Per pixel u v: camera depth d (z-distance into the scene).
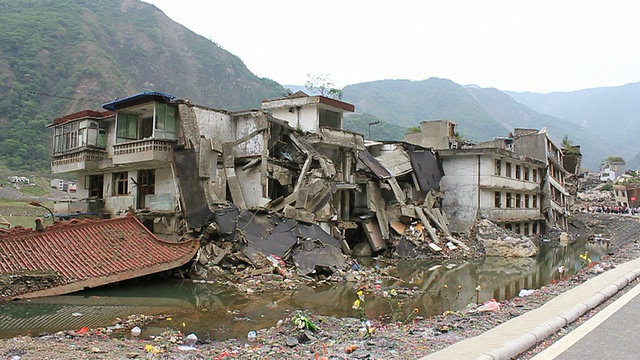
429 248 31.22
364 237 32.56
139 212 25.67
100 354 9.30
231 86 151.88
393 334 9.56
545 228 49.06
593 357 6.79
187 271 20.44
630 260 19.30
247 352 9.21
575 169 68.00
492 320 10.20
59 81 93.25
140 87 127.69
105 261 18.00
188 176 24.30
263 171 26.30
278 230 24.06
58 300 15.57
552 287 14.63
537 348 7.29
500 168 39.88
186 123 24.78
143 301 16.47
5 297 14.79
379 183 33.00
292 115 33.62
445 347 7.63
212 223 22.73
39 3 125.06
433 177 37.56
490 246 33.62
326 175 28.08
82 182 31.62
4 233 16.83
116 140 26.20
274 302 17.11
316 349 8.93
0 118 81.81
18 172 72.06
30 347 9.72
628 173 121.31
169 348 10.50
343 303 17.30
